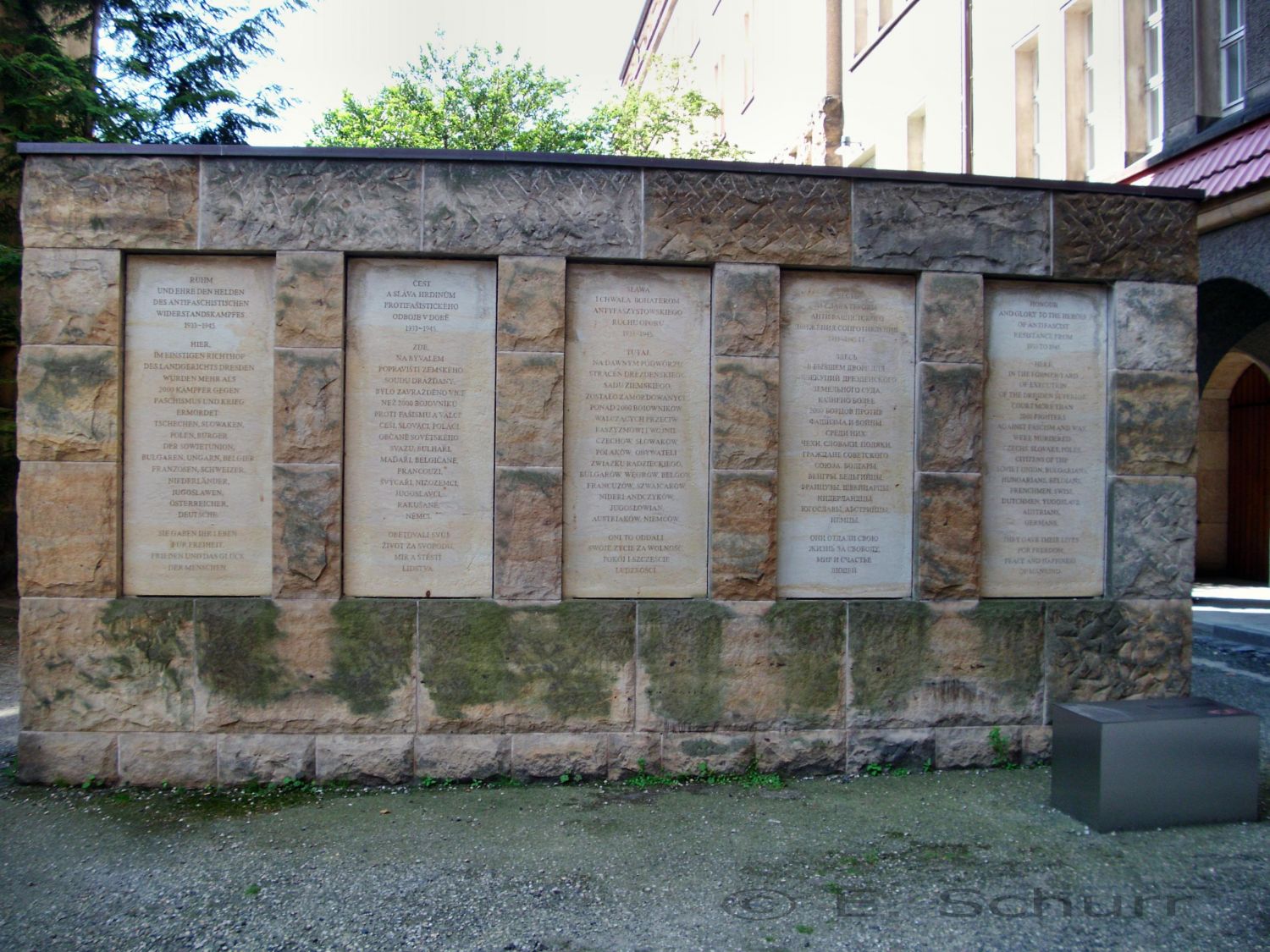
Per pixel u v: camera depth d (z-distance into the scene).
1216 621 10.90
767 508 5.28
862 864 4.09
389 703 5.09
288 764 5.05
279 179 5.12
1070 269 5.52
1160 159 11.25
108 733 5.04
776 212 5.32
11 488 12.15
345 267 5.18
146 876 3.95
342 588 5.15
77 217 5.07
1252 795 4.60
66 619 5.03
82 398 5.05
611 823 4.54
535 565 5.16
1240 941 3.44
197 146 5.08
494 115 22.31
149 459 5.14
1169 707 4.74
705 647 5.21
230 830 4.45
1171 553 5.59
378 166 5.15
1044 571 5.58
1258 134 9.60
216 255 5.17
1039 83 13.84
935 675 5.37
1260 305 11.05
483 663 5.12
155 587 5.12
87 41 12.49
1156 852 4.22
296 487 5.09
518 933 3.48
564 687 5.15
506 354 5.17
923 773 5.31
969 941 3.44
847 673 5.30
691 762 5.18
